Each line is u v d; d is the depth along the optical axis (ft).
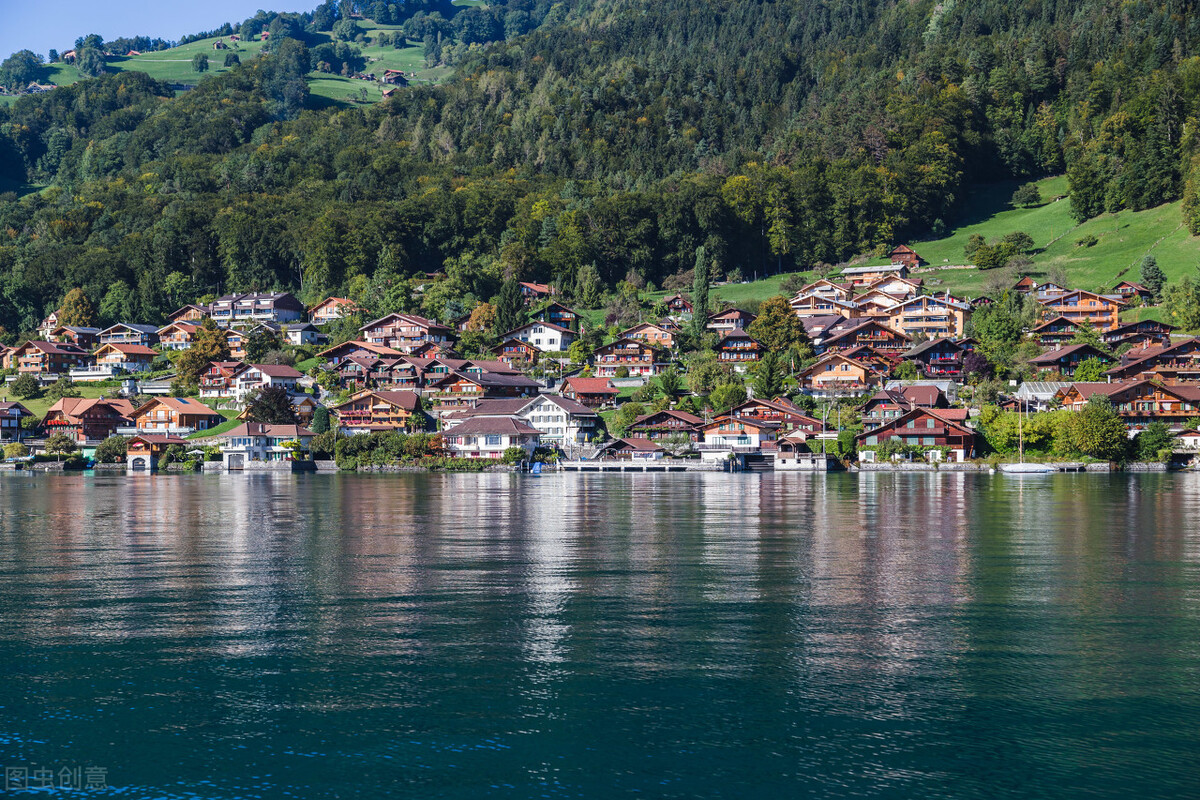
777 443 447.42
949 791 63.26
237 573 131.95
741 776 65.36
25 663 88.33
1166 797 62.34
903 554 147.43
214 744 70.64
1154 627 99.66
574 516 210.79
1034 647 92.38
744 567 135.33
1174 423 427.74
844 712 75.82
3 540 169.99
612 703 77.77
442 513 220.02
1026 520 196.95
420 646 93.20
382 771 66.44
